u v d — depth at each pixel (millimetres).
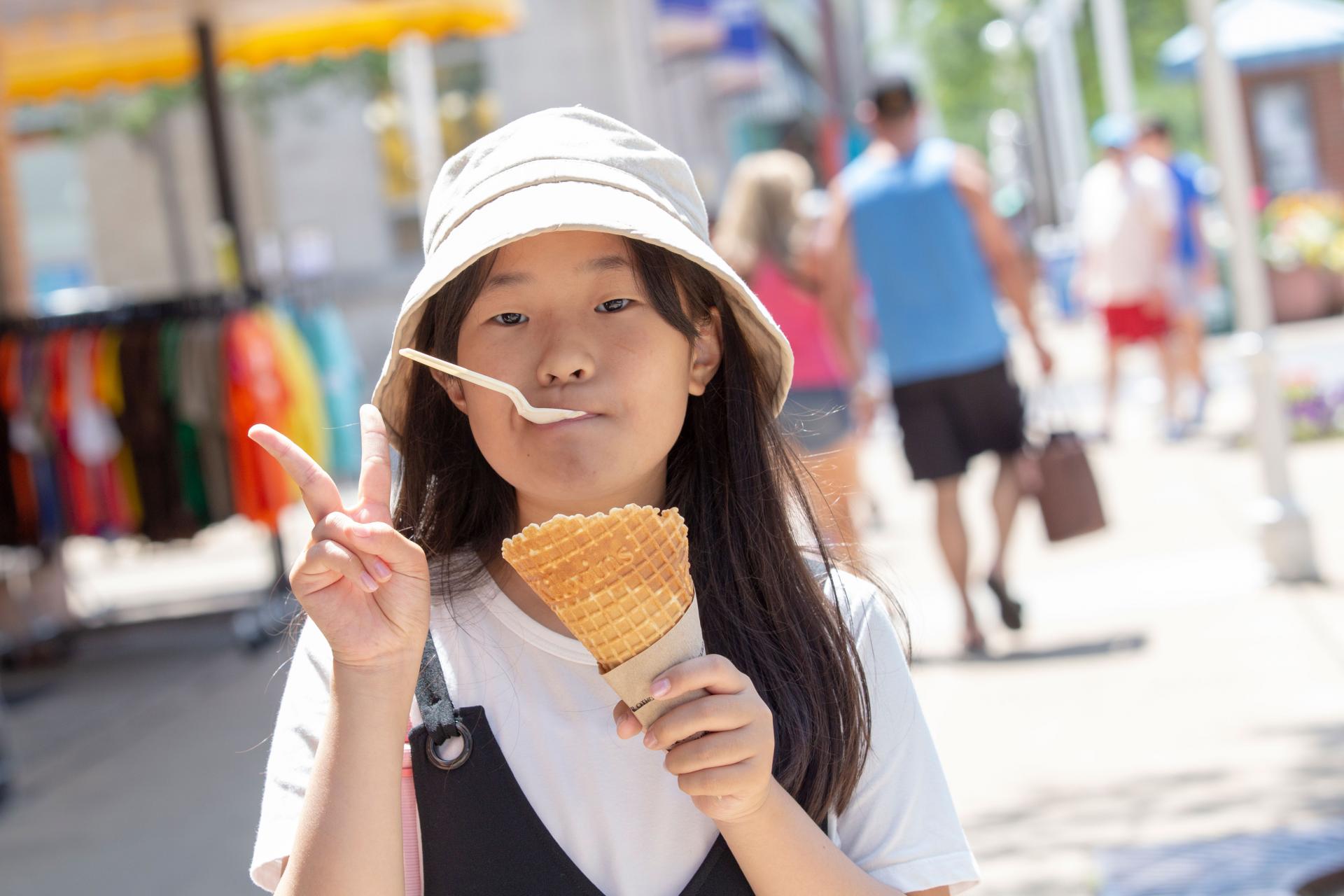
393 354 1778
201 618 8812
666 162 1778
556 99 17594
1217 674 5316
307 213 20406
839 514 2252
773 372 1870
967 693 5508
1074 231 24203
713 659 1437
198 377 7422
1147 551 7648
